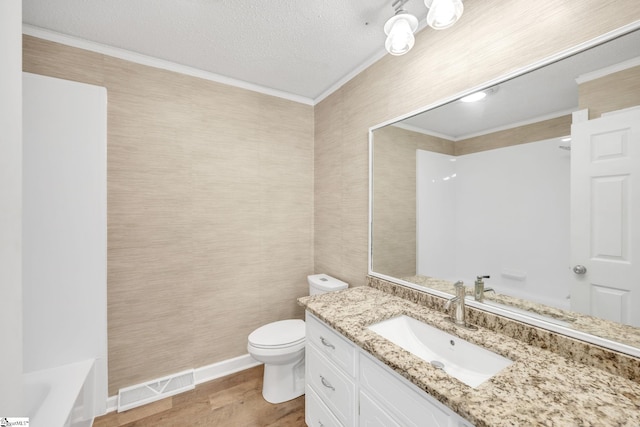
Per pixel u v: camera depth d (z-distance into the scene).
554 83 0.96
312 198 2.43
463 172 1.26
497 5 1.11
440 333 1.17
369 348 0.98
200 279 1.95
